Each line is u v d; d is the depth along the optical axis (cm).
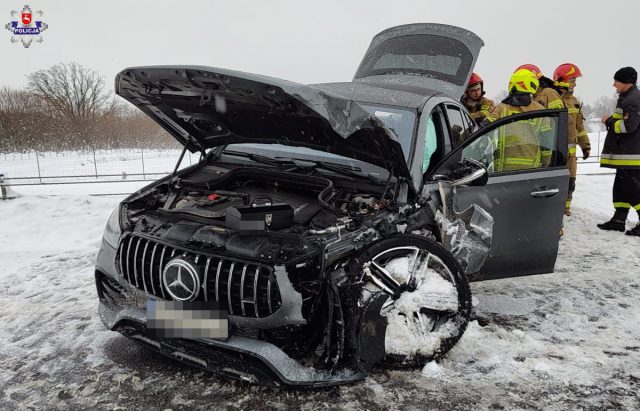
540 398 300
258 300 274
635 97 636
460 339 351
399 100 418
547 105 636
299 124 330
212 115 365
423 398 297
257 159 410
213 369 282
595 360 345
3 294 471
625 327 401
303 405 289
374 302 291
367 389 305
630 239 655
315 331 292
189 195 364
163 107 374
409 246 315
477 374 324
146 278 306
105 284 346
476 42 594
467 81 573
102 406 291
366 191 353
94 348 360
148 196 374
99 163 1475
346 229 303
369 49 651
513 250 409
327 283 286
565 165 424
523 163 422
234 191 369
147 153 1630
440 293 319
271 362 265
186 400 296
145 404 293
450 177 362
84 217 769
